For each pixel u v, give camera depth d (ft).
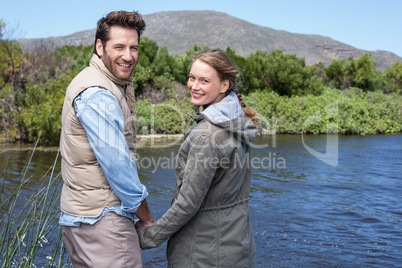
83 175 5.62
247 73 71.72
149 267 11.02
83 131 5.64
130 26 5.87
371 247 12.67
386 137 54.65
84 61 67.31
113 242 5.57
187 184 5.46
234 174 5.72
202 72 5.79
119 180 5.42
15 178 21.93
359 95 74.95
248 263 5.99
